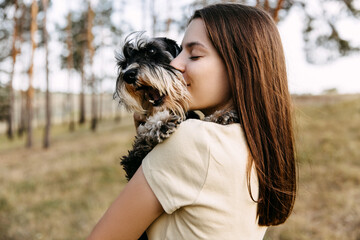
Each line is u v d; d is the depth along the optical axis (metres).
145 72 1.52
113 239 1.07
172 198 1.01
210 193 1.01
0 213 6.51
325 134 10.35
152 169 1.06
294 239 4.57
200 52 1.22
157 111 1.45
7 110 28.62
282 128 1.21
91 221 5.95
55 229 5.61
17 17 22.11
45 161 13.34
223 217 1.02
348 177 6.69
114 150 13.04
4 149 20.73
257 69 1.17
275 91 1.22
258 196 1.16
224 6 1.25
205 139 1.04
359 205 5.49
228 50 1.17
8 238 5.29
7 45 24.44
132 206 1.05
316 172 7.06
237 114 1.21
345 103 16.53
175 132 1.08
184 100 1.31
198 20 1.26
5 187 8.77
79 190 8.05
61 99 58.22
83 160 11.81
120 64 1.88
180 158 1.03
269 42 1.24
